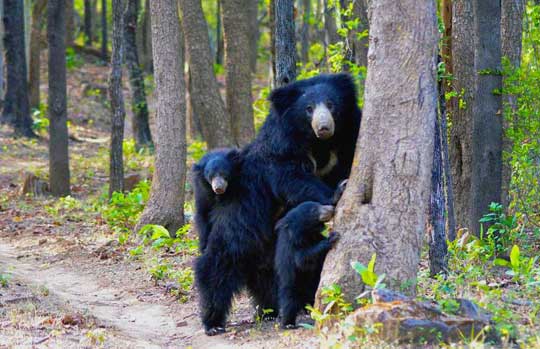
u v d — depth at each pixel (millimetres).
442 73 12281
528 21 16812
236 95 23422
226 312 10547
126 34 32500
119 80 21812
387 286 8539
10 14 33531
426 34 8516
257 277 10680
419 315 7988
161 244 15477
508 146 14984
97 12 75625
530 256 13477
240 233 10234
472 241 12992
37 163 29609
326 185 9711
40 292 12633
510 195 15953
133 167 28156
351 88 9789
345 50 18906
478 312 8453
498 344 8047
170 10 16969
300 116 9609
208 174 10266
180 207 17406
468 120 14547
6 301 11578
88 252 16156
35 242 17453
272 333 9789
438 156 11453
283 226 9352
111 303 12516
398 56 8562
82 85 46812
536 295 10336
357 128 9766
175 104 17219
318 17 30297
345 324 8102
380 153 8656
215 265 10461
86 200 23438
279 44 15195
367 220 8680
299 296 9734
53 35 23438
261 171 10039
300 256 9195
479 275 11641
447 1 14578
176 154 17266
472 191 13484
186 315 11617
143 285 13500
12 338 9422
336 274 8742
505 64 13906
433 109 8672
